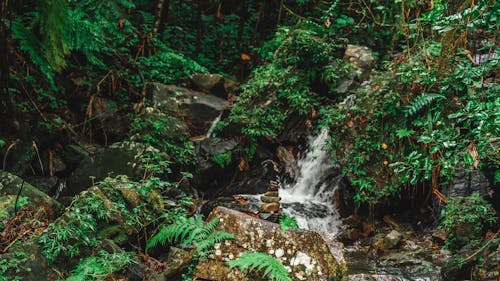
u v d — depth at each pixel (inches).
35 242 142.2
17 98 244.7
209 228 146.8
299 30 299.6
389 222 225.5
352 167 234.4
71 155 243.1
